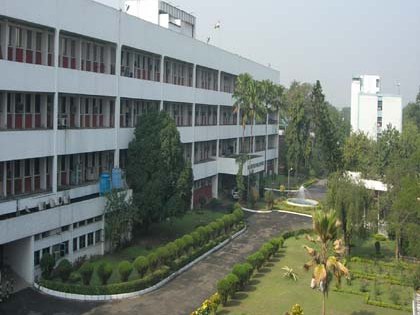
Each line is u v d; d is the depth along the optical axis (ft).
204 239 118.21
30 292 87.66
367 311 87.40
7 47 92.84
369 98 315.37
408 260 116.16
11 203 88.58
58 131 100.17
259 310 85.30
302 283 99.91
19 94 98.27
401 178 124.88
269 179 232.94
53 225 95.61
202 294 92.17
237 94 184.03
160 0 167.94
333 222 73.77
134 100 135.85
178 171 121.49
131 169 119.44
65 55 108.47
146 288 91.76
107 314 81.15
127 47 125.59
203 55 171.83
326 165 215.10
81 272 88.17
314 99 223.51
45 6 94.73
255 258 104.22
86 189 110.32
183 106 166.20
